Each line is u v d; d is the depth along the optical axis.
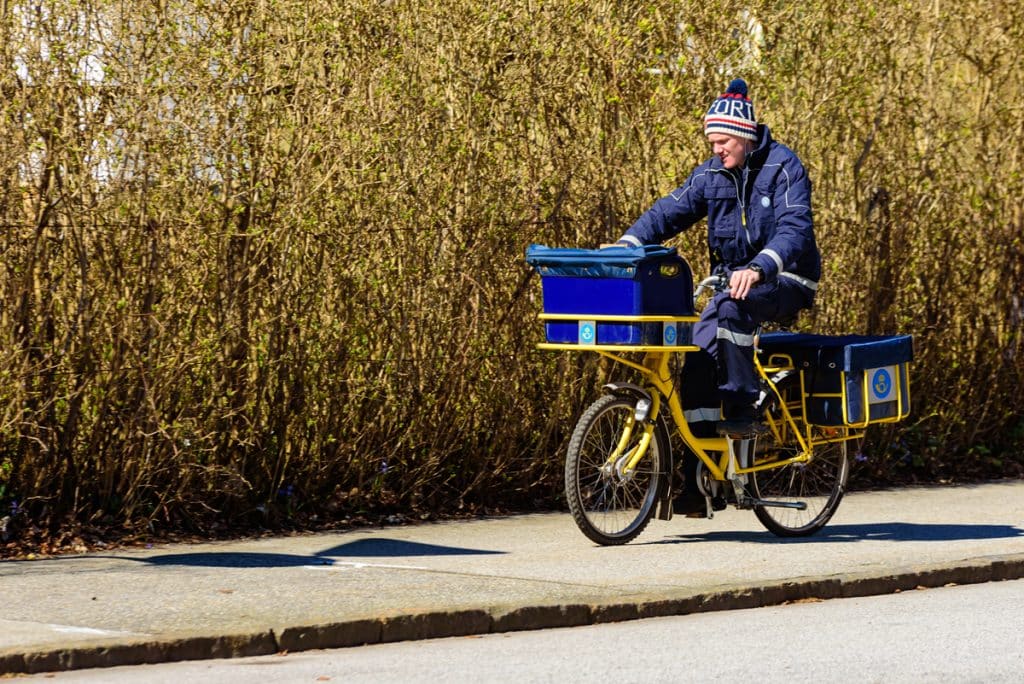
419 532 21.45
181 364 20.06
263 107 20.33
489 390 23.09
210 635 14.70
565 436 23.98
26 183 19.11
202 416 20.53
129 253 19.69
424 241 22.12
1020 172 28.91
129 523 20.31
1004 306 29.16
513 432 23.38
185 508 20.73
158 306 19.89
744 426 20.33
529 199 23.09
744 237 20.58
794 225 20.05
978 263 28.56
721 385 20.30
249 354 20.70
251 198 20.31
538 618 16.31
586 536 20.53
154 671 14.09
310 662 14.55
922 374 28.05
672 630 16.20
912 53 27.36
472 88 22.36
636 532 20.73
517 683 13.72
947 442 28.91
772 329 24.89
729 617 16.98
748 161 20.53
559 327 20.09
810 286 20.77
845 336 21.91
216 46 19.89
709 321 20.53
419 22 21.88
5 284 19.14
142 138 19.55
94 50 19.25
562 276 19.94
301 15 20.62
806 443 21.56
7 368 19.11
